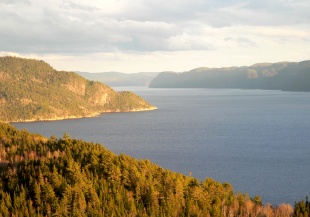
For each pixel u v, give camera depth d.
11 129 136.12
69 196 77.75
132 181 89.94
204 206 86.81
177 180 92.81
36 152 105.25
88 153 99.50
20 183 82.06
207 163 182.25
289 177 150.25
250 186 138.12
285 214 86.62
